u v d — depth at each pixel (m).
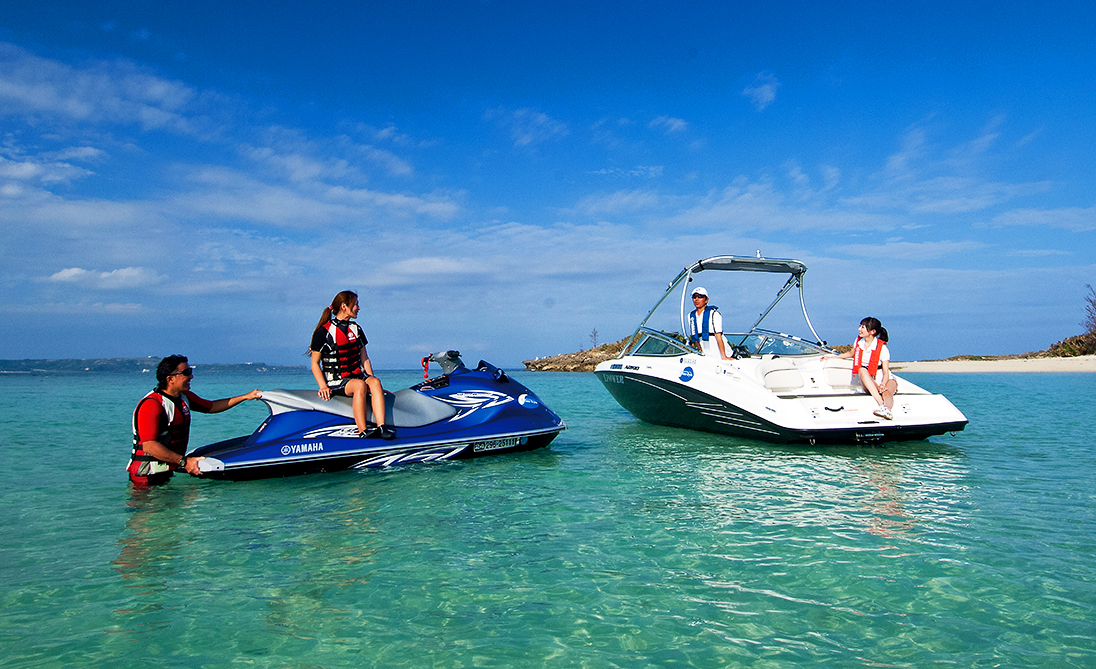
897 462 5.65
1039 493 4.37
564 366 55.00
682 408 7.82
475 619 2.35
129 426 8.77
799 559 2.99
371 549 3.17
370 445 5.34
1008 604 2.46
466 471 5.30
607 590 2.62
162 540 3.33
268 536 3.40
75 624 2.31
